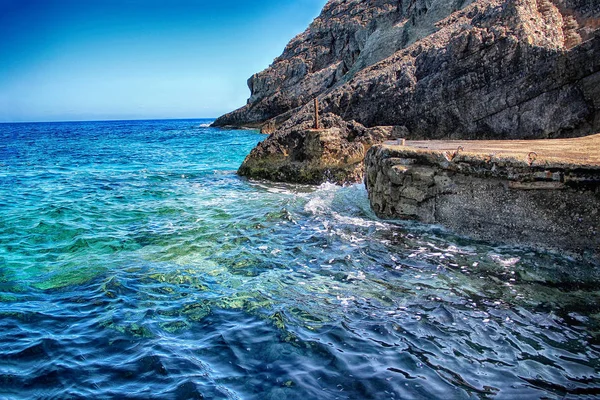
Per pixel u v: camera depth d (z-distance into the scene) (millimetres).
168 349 4594
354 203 10820
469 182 7801
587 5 17844
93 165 22094
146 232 9086
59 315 5398
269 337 4801
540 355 4438
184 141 40281
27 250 8094
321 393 3848
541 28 16109
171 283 6355
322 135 14859
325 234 8523
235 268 6930
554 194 6816
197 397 3820
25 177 17812
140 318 5281
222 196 12938
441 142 10469
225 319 5234
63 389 3955
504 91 14719
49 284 6418
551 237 6926
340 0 55844
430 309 5418
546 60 13609
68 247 8242
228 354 4484
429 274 6508
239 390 3918
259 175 16328
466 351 4508
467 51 15641
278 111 53938
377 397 3785
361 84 19594
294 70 53312
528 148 8305
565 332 4867
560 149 7977
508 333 4852
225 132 54500
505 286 6039
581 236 6625
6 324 5160
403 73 18047
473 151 7980
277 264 7062
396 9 42000
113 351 4586
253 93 59719
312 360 4355
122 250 7992
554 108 13570
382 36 37250
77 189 14586
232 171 18719
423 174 8414
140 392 3908
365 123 18891
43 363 4363
